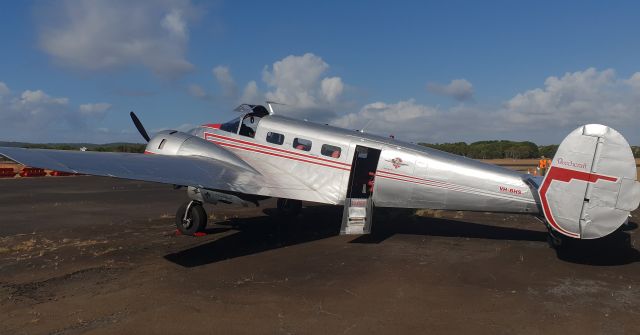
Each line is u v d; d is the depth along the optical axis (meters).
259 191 8.16
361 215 8.62
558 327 4.45
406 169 8.71
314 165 9.33
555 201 6.92
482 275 6.26
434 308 4.96
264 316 4.70
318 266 6.73
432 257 7.32
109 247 7.98
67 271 6.39
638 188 6.38
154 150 9.96
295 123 9.77
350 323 4.53
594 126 6.60
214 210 12.80
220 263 6.89
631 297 5.36
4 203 14.84
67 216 11.84
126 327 4.41
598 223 6.64
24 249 7.80
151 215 12.03
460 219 11.36
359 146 9.02
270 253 7.59
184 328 4.39
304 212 12.52
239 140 10.16
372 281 5.96
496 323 4.55
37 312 4.80
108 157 7.69
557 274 6.34
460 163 8.46
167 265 6.76
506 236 9.14
